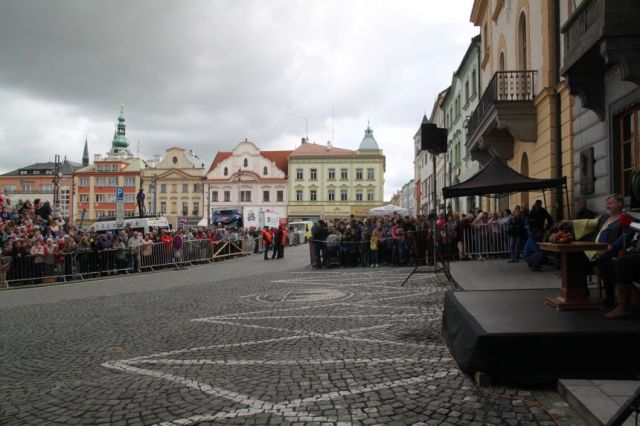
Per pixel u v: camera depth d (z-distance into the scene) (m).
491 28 21.09
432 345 5.71
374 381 4.50
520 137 14.25
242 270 18.05
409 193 91.81
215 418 3.75
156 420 3.76
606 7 7.40
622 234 5.50
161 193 81.69
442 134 10.41
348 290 10.78
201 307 9.15
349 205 74.75
